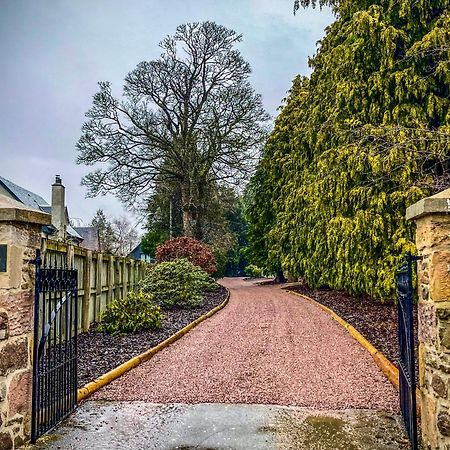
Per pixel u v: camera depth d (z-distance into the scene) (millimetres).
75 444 3355
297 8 10703
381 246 9336
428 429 2990
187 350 6945
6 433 3107
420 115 8891
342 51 10164
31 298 3455
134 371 5629
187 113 20938
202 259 17922
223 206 24344
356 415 3945
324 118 11789
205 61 20812
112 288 9727
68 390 4023
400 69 9289
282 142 18828
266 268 24719
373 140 8977
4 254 3184
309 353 6531
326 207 10641
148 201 22312
